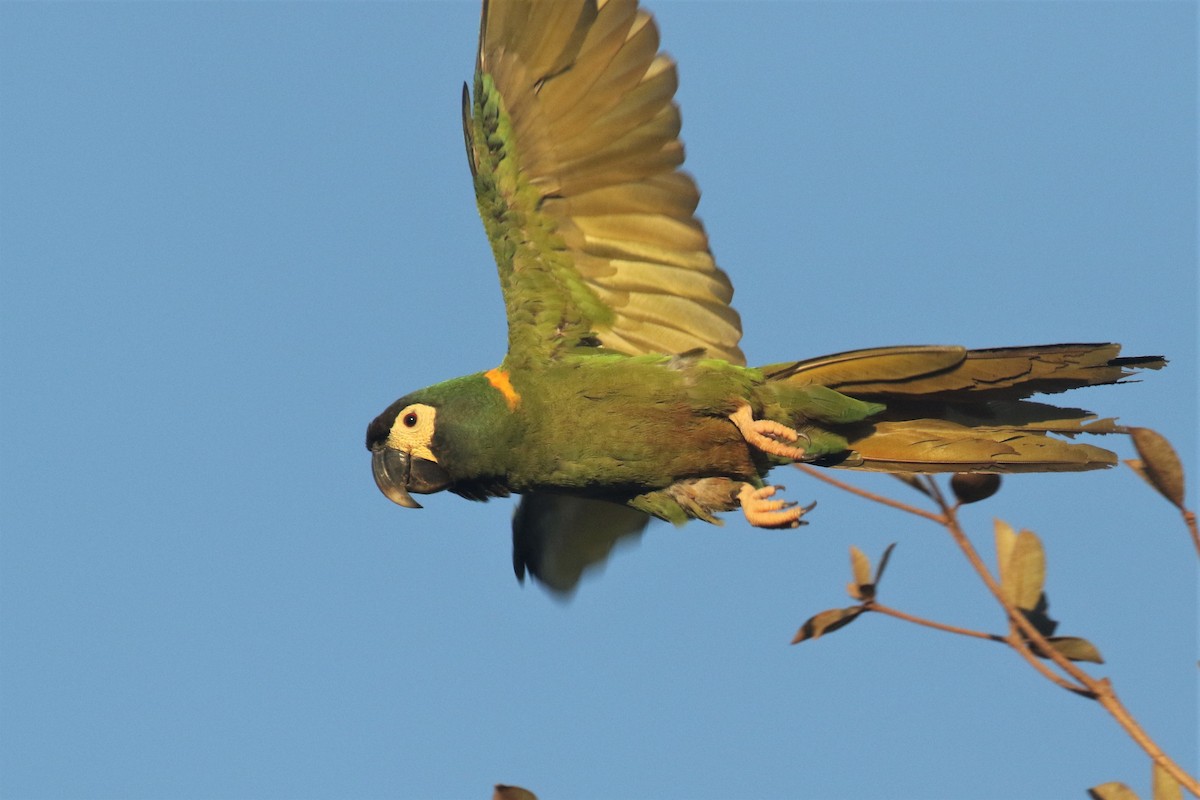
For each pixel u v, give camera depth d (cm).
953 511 800
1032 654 761
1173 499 711
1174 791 686
